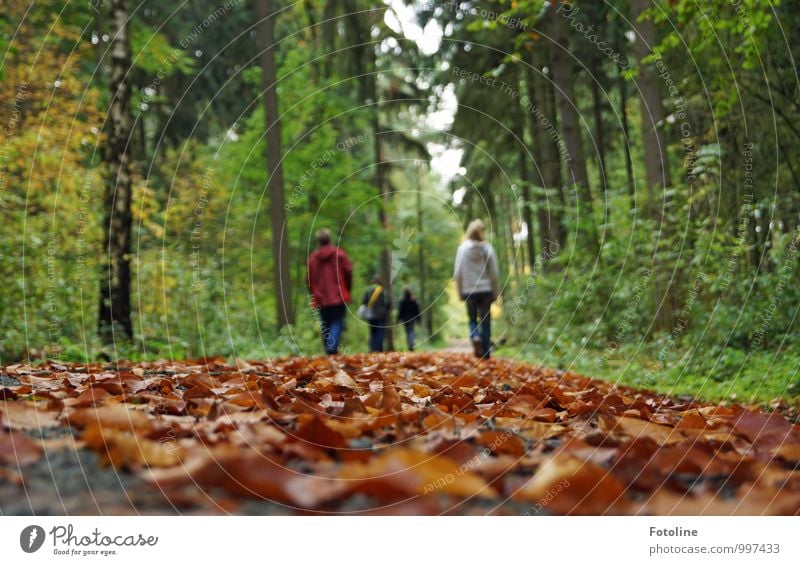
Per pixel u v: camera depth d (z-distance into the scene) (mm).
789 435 2293
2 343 6672
